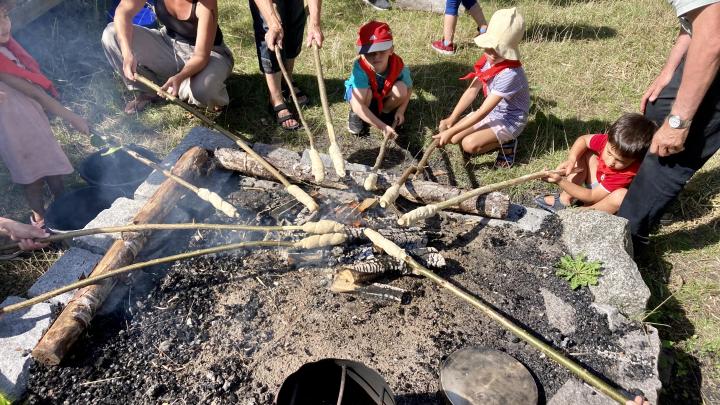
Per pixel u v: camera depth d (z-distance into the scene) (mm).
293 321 3057
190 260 3377
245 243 3141
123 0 4293
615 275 3184
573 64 5754
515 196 4277
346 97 4680
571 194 3891
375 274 3205
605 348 2943
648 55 5867
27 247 3113
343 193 3854
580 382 2773
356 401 2529
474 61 5852
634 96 5328
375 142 4801
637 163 3758
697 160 3162
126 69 4219
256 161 3895
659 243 3877
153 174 3852
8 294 3365
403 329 3014
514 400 2594
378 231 3426
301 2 4668
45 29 5746
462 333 3000
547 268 3369
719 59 2652
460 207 3686
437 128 4930
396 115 4742
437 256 3295
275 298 3178
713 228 3957
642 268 3713
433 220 3719
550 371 2822
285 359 2865
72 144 4578
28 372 2777
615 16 6613
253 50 5926
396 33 6297
